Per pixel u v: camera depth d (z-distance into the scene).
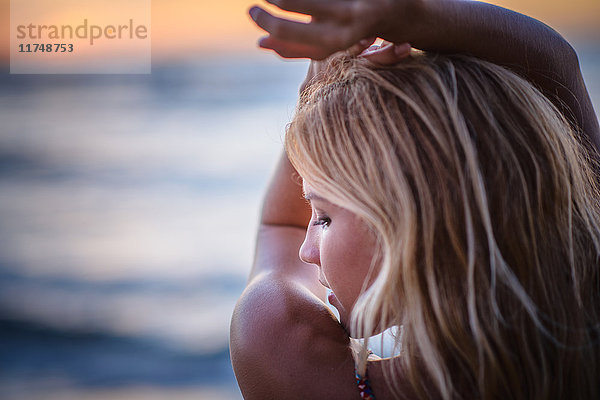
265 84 25.62
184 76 26.91
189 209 12.12
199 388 6.33
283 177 1.04
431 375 0.73
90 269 9.41
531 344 0.72
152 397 6.17
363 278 0.77
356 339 0.83
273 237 1.02
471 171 0.71
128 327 7.63
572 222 0.79
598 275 0.79
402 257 0.71
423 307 0.71
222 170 14.80
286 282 0.90
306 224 1.05
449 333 0.71
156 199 12.84
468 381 0.72
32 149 17.25
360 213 0.72
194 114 21.31
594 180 0.90
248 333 0.82
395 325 0.76
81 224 11.48
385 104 0.74
